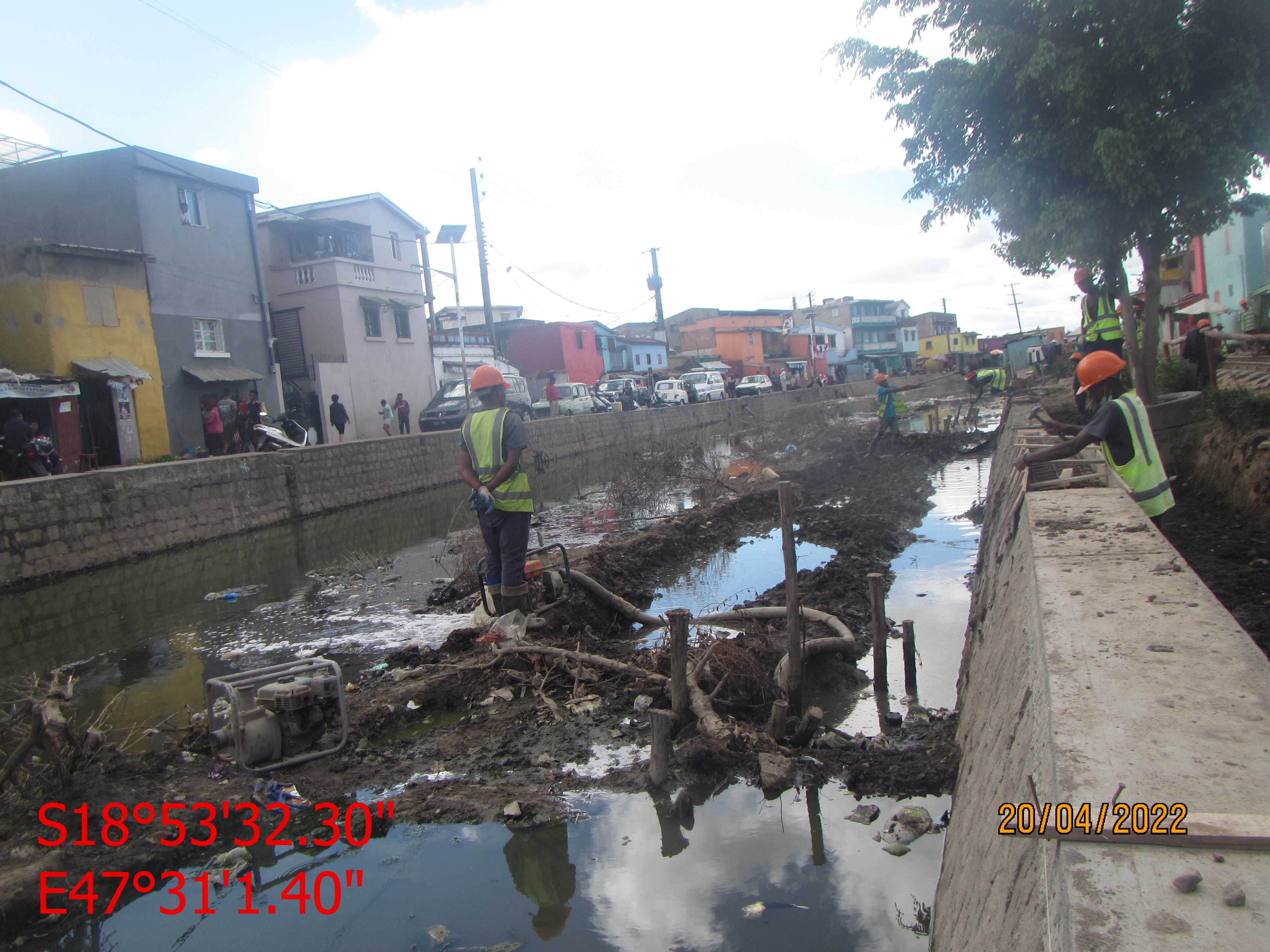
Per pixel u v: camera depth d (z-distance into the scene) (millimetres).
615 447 27891
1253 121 7941
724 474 18375
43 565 12648
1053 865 1670
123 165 21812
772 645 6832
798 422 28438
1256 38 7902
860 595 8938
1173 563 3215
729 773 4871
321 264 30141
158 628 9125
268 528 17422
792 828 4336
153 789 4543
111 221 22078
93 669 7758
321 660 5137
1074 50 7824
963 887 2701
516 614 6773
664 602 9242
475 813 4359
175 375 22859
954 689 6410
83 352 20312
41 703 4492
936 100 8586
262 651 7859
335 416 27375
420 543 13828
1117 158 7809
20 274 19688
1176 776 1761
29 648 8734
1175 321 28000
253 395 22609
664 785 4621
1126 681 2227
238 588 11266
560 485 21359
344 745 5090
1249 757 1807
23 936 3479
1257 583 6238
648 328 80062
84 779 4438
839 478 18406
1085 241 8516
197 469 15867
